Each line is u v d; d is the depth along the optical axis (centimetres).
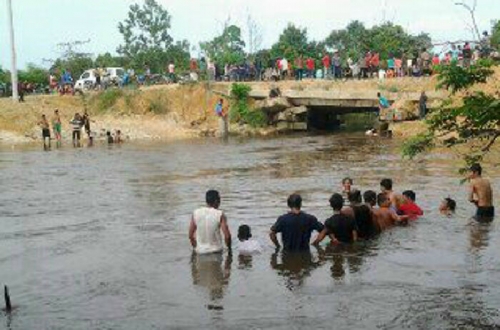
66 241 1302
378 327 802
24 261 1152
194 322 832
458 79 741
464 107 695
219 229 1174
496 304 873
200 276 1030
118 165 2681
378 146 3145
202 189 1962
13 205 1752
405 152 756
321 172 2283
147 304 905
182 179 2205
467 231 1294
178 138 4197
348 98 4053
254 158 2836
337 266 1066
